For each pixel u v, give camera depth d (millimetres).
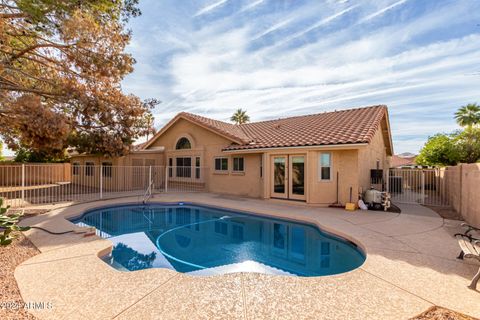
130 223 11492
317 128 15055
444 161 27344
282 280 4609
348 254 7398
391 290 4223
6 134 10086
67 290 4207
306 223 9984
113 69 10703
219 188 17953
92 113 11039
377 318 3471
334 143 11641
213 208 13406
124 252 7695
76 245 6547
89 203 13562
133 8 10922
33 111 8500
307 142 12812
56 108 10797
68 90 10141
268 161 14562
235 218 11758
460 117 37469
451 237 7223
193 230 10297
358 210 11531
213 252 7738
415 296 4031
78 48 10008
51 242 6789
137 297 4008
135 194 16953
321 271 6223
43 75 10977
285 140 14422
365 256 6348
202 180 18922
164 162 21969
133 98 12789
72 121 10938
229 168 17391
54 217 10000
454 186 11961
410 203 14109
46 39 9555
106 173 20281
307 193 12828
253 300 3934
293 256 7352
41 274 4805
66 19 8641
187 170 20062
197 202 14219
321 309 3693
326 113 19016
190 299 3961
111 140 12914
